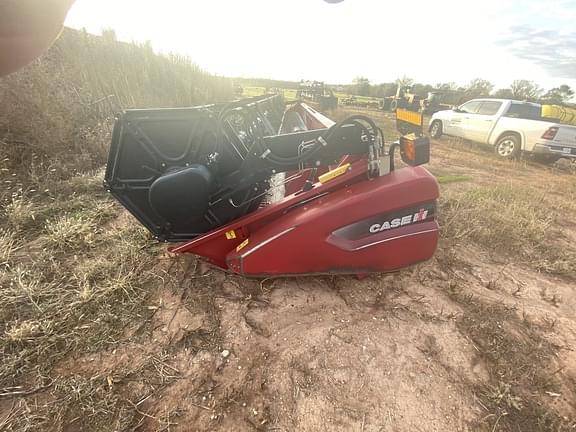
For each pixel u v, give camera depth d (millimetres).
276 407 1722
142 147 2260
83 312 2252
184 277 2664
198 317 2287
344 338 2133
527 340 2174
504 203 4383
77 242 2996
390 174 2367
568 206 4648
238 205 2504
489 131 9000
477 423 1663
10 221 3291
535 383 1880
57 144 4977
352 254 2287
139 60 8211
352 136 2316
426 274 2838
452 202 4305
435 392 1807
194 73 9805
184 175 2189
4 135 4590
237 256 2352
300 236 2232
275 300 2461
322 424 1646
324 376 1880
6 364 1863
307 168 2416
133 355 1985
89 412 1655
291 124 4992
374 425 1646
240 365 1951
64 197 3928
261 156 2354
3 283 2467
